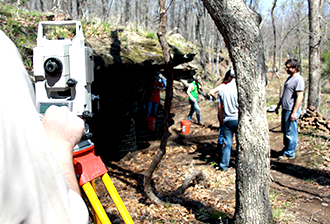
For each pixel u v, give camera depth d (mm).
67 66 1600
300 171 5012
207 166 5871
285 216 3439
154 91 9195
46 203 377
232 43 2623
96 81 5379
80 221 452
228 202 4141
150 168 3902
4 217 346
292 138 5527
